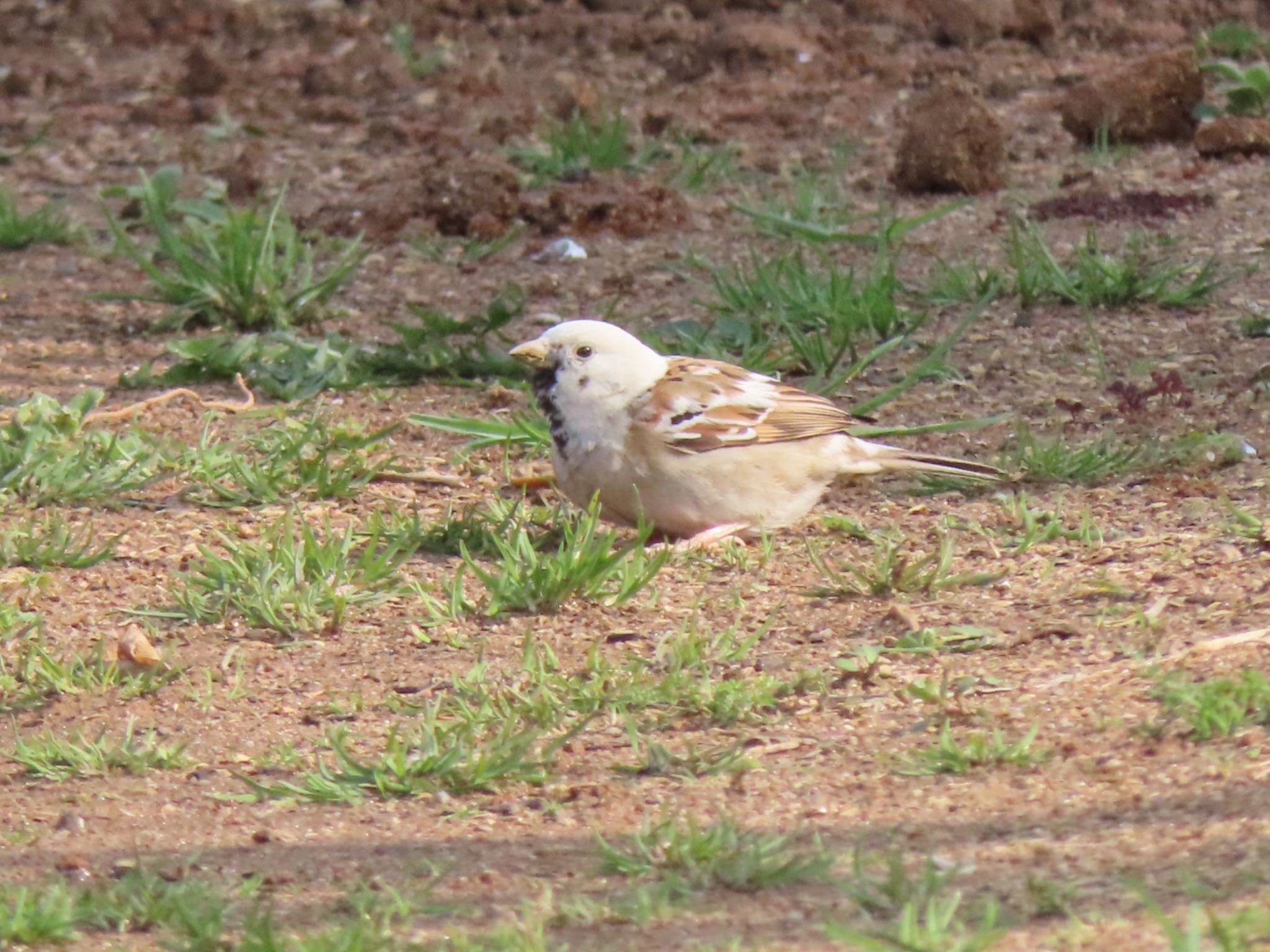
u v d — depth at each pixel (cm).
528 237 1898
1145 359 1416
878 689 852
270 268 1662
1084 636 892
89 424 1380
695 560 1050
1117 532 1064
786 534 1108
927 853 667
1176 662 838
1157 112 2072
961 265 1683
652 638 941
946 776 742
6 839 744
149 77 2755
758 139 2250
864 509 1155
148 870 708
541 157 2116
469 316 1625
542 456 1294
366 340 1603
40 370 1541
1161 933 566
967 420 1285
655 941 607
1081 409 1312
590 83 2550
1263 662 816
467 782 777
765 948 591
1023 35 2666
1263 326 1452
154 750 825
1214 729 749
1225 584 944
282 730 859
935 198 1945
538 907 643
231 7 3086
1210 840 645
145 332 1669
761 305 1561
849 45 2681
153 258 1908
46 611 1013
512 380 1458
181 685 912
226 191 2081
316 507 1188
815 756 780
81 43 2998
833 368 1432
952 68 2516
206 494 1212
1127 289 1546
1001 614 938
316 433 1320
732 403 1070
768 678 861
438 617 973
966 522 1108
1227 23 2612
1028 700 816
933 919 574
